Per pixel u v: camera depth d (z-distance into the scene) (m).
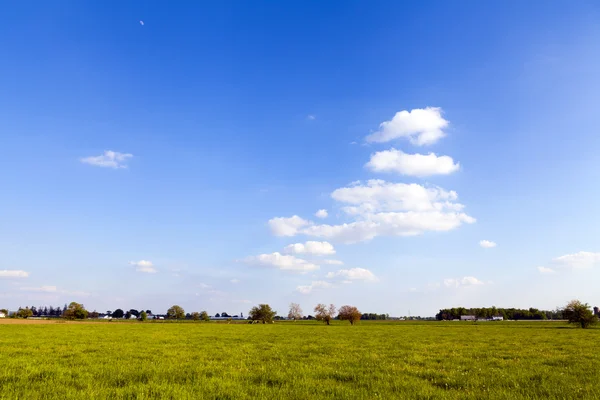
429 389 13.53
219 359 23.55
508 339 46.19
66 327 76.50
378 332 68.75
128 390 12.79
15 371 16.95
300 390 13.28
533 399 11.93
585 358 23.78
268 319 168.62
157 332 60.50
